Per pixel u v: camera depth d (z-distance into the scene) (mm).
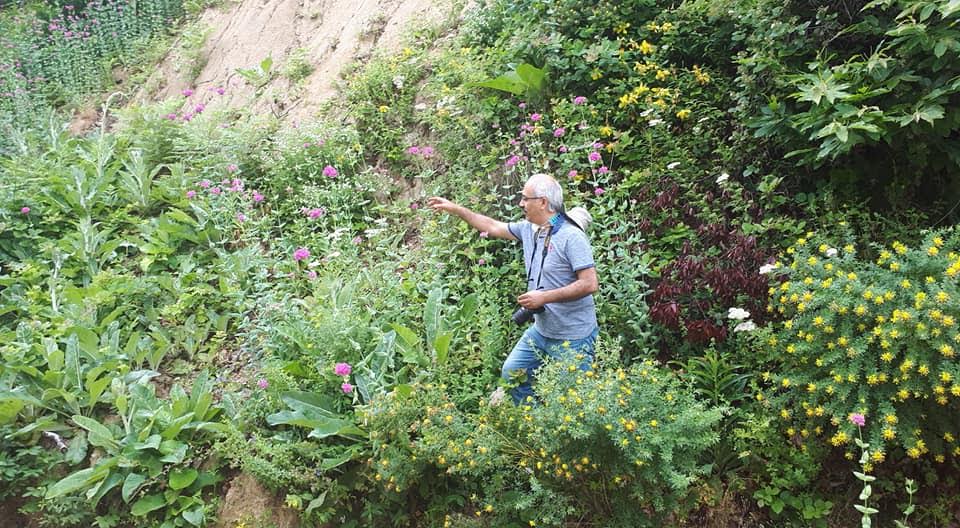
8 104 8852
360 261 5430
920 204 4574
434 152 6172
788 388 3949
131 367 4938
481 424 3680
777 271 4023
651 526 3525
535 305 3787
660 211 4914
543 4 6262
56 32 10500
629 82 5582
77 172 6477
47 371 4641
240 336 5062
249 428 4379
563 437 3359
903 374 3318
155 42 10328
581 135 5504
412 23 7625
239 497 4160
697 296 4367
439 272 5004
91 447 4500
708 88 5570
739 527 3787
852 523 3752
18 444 4438
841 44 4852
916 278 3572
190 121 7094
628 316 4367
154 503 4094
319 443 4121
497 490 3695
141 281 5441
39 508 4242
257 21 9312
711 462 3920
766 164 4965
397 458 3760
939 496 3723
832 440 3480
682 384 4148
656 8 6047
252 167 6613
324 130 6555
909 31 4008
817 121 4270
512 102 6055
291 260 5555
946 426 3438
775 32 4859
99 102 9633
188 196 5887
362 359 4367
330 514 3957
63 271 5719
